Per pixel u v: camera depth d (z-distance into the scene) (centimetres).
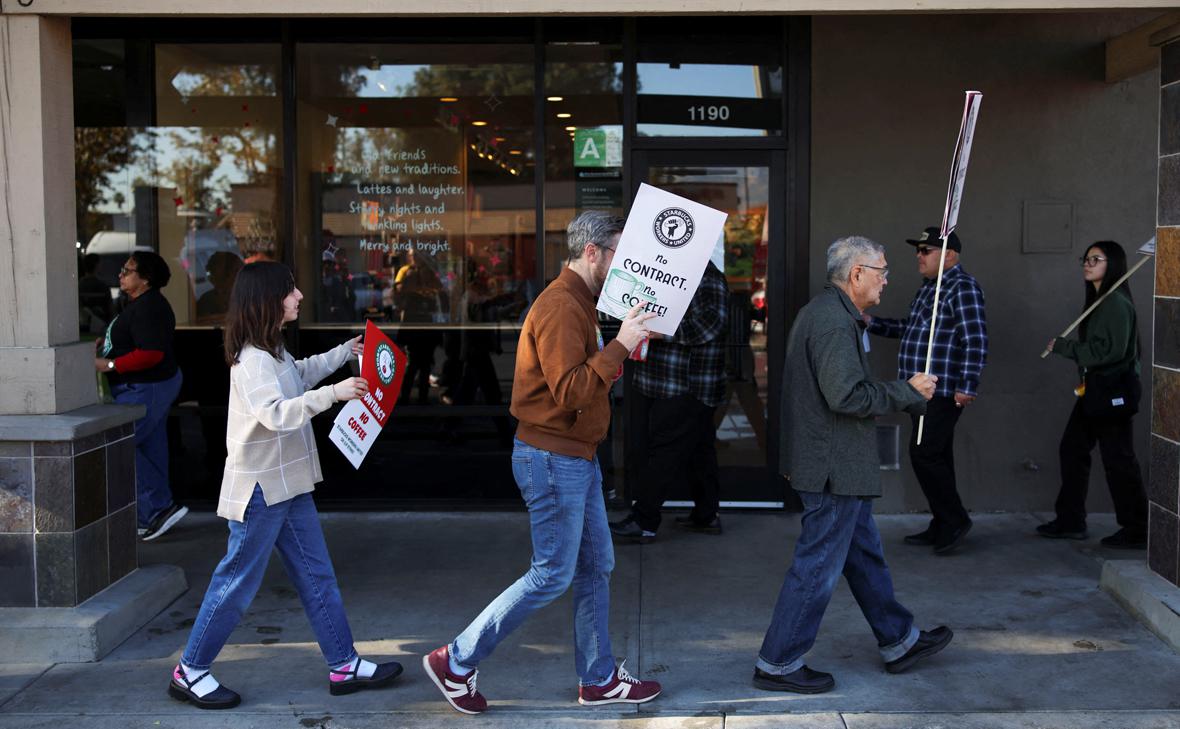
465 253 704
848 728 397
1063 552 610
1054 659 459
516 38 692
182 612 527
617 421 699
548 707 418
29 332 489
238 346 405
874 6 473
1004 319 684
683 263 390
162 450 649
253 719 411
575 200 697
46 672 455
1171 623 471
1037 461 690
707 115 685
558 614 521
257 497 407
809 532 417
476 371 707
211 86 709
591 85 691
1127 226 677
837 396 396
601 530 409
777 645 425
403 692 434
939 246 594
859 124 675
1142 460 689
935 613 516
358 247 708
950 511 604
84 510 489
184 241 719
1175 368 503
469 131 699
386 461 711
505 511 709
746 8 477
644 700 419
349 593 554
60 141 498
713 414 645
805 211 682
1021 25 668
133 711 418
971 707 413
